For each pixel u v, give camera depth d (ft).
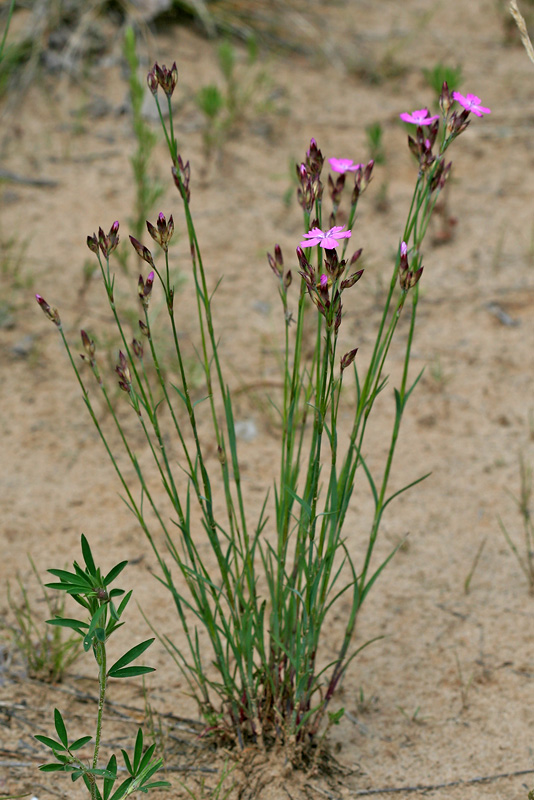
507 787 8.37
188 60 22.62
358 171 6.97
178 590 10.56
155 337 14.73
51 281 15.78
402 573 10.97
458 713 9.18
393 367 14.58
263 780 8.34
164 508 11.85
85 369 14.15
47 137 19.80
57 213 17.58
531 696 9.34
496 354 14.93
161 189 15.93
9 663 9.50
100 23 22.44
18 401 13.47
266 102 21.54
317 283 6.26
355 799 8.23
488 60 24.94
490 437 13.28
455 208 18.83
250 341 15.02
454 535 11.55
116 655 9.71
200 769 8.44
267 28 24.86
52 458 12.54
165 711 9.10
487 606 10.51
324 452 12.80
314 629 8.10
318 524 11.55
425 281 16.69
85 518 11.59
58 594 10.44
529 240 17.83
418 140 6.90
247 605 7.99
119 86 21.39
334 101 22.45
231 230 17.71
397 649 9.95
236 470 7.91
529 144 21.11
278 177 19.33
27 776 8.21
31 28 21.63
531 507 12.01
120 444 12.92
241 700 8.61
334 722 8.22
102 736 8.75
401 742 8.86
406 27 26.53
